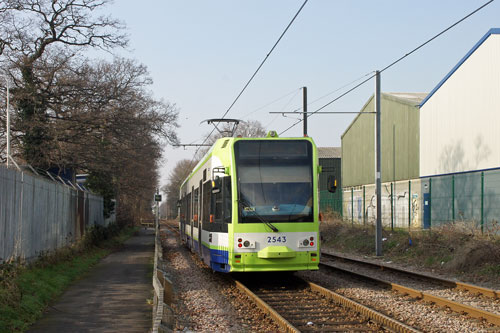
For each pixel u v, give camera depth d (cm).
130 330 865
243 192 1283
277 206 1285
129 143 2838
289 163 1317
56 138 2469
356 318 929
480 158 2611
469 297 1157
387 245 2295
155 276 980
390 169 3625
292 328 814
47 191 1686
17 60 2486
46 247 1666
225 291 1291
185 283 1454
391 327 840
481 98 2605
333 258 2188
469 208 2417
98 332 850
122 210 5112
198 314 1010
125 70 2772
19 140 2614
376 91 2252
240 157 1306
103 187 3719
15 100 2438
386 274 1602
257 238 1266
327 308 1033
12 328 832
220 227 1328
